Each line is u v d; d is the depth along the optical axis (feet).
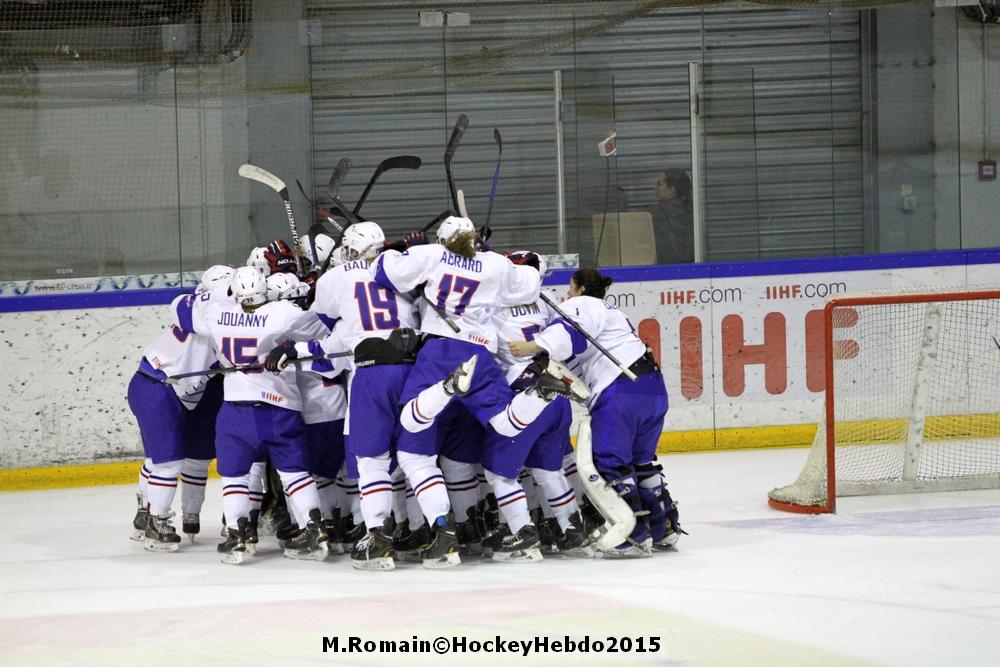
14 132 91.97
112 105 92.94
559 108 98.37
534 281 59.88
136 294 91.35
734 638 42.39
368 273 59.00
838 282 98.17
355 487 64.34
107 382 91.09
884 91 100.83
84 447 90.94
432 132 97.66
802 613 45.80
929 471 83.25
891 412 94.07
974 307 95.50
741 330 97.50
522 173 98.53
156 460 65.26
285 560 62.34
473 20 97.40
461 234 58.34
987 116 100.89
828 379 71.15
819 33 100.27
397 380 57.36
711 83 99.40
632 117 98.99
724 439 97.50
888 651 40.27
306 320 60.85
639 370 59.06
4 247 91.97
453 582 53.93
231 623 46.98
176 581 56.95
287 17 95.14
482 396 57.26
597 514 63.00
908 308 96.17
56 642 45.11
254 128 94.94
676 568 55.93
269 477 68.39
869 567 54.80
